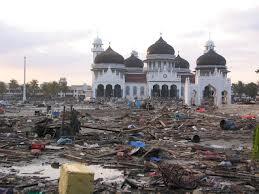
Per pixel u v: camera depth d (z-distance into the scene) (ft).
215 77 517.55
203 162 103.35
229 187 76.43
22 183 77.05
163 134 169.37
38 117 247.91
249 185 79.87
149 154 108.88
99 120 240.53
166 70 630.74
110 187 75.51
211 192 72.69
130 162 100.68
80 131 171.12
